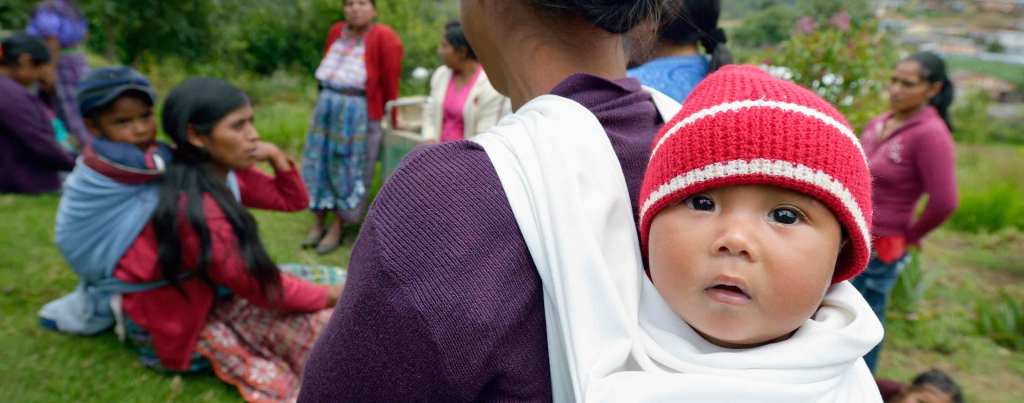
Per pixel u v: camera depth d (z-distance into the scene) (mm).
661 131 815
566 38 946
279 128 7773
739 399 710
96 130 2646
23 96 4711
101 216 2646
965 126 14133
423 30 12492
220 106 2594
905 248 2994
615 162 832
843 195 710
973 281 5230
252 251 2629
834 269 816
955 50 19156
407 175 799
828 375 748
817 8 4789
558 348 771
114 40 10164
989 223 6629
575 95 901
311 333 2896
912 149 2861
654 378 726
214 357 2805
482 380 767
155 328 2768
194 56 11219
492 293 756
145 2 9938
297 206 3268
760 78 786
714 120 730
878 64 4617
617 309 752
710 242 727
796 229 714
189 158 2666
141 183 2664
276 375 2818
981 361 3852
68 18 5527
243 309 2889
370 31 4480
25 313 3295
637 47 1053
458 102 4215
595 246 759
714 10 2033
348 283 831
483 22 1012
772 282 706
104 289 2809
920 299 4469
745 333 729
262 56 12828
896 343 3979
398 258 754
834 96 4523
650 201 779
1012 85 16781
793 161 696
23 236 4156
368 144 4566
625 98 923
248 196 3189
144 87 2656
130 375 2863
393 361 763
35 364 2875
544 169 783
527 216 774
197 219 2529
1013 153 10367
